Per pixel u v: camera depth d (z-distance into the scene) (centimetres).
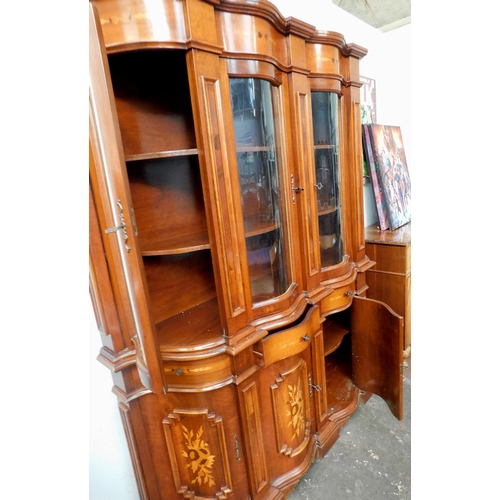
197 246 93
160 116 110
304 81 115
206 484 111
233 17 87
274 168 110
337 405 161
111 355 98
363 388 169
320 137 136
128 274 78
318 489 133
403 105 254
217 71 83
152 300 113
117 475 112
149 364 80
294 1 161
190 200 120
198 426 105
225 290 94
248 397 107
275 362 116
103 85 64
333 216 147
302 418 132
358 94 146
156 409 105
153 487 112
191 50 77
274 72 102
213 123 84
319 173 139
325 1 180
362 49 140
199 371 98
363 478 136
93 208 90
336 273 145
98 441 106
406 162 248
